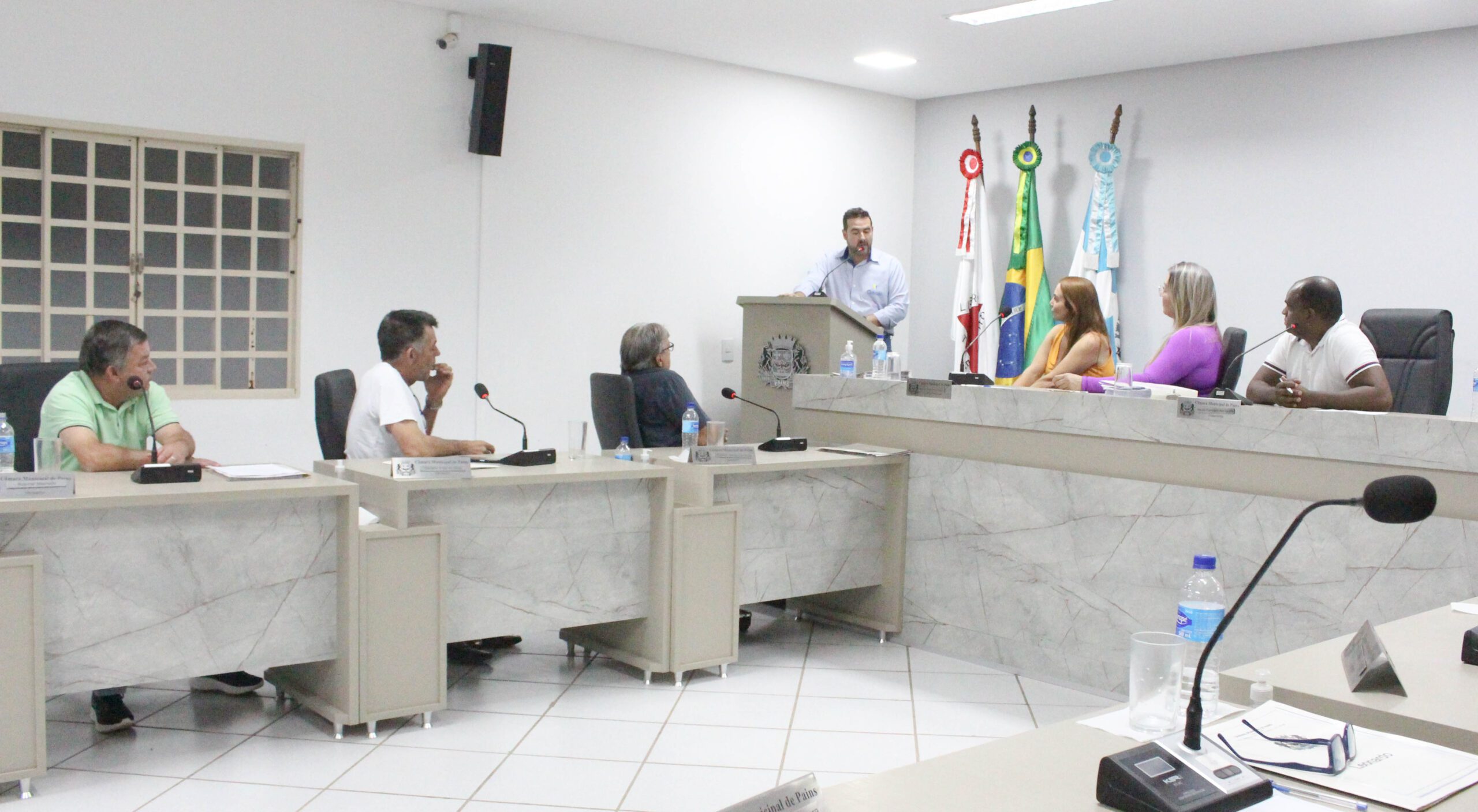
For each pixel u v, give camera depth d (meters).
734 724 3.46
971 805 1.33
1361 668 1.71
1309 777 1.40
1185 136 6.08
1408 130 5.32
